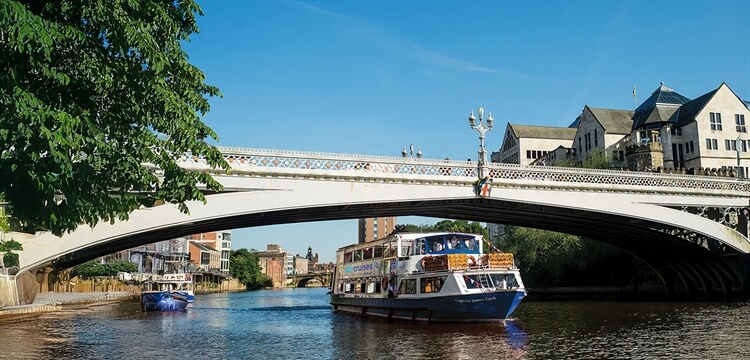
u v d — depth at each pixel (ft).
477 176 100.17
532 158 268.00
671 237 134.00
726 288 145.38
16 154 29.01
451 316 92.02
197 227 100.07
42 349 71.77
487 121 102.37
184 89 37.47
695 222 119.14
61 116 26.58
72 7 29.84
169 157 35.24
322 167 89.25
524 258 191.11
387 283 106.22
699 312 107.14
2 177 29.84
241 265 459.32
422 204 100.94
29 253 74.38
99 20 29.86
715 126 194.59
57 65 29.94
